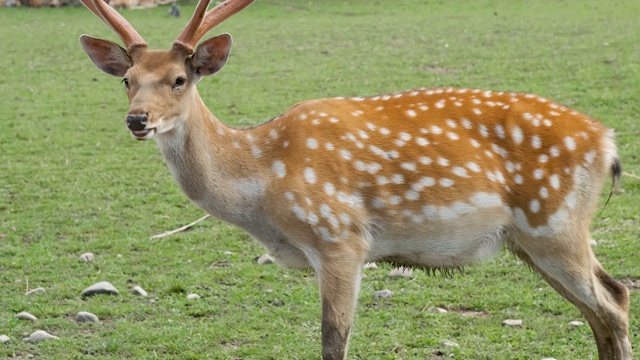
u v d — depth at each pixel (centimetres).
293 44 3934
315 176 1122
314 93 2989
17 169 2241
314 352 1256
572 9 4728
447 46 3716
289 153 1136
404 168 1138
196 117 1125
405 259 1182
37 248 1709
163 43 4000
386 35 4097
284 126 1156
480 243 1165
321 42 3962
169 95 1087
